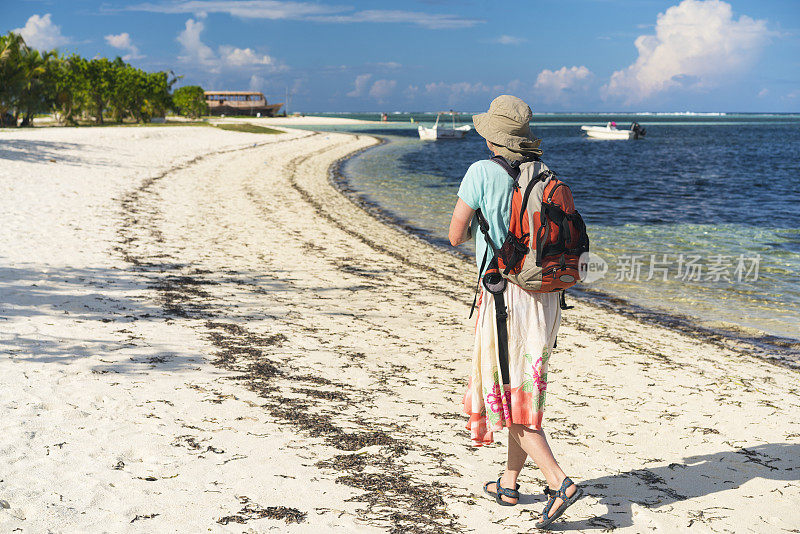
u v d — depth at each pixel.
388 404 4.71
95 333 5.80
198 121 88.56
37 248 9.29
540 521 2.89
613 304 9.32
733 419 4.85
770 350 7.31
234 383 4.86
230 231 12.78
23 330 5.66
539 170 2.74
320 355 5.85
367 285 9.21
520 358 2.78
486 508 3.14
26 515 2.75
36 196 13.84
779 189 26.91
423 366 5.78
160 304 7.12
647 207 21.06
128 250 9.96
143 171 21.53
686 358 6.71
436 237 14.33
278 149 40.69
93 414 4.00
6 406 4.00
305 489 3.20
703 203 22.19
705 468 3.86
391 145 57.28
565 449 4.08
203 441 3.73
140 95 69.81
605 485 3.54
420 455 3.78
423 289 9.25
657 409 5.02
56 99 54.94
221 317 6.86
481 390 2.93
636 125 79.56
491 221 2.73
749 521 3.17
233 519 2.84
